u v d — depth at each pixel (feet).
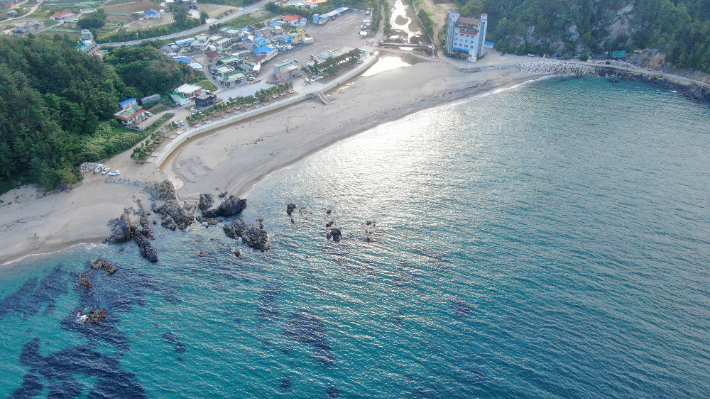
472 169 428.56
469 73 654.53
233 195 408.05
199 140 494.59
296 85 618.44
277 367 257.34
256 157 464.24
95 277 325.42
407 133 505.25
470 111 550.77
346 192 406.41
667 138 467.52
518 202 378.12
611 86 605.73
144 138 488.02
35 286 320.50
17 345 276.62
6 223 376.68
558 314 278.26
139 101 555.28
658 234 337.72
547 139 474.49
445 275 310.86
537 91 599.16
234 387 248.32
